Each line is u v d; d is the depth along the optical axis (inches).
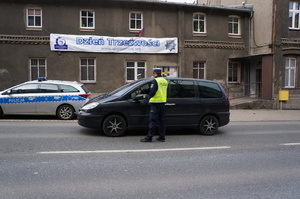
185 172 185.2
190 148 249.8
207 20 684.7
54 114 404.5
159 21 650.2
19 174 173.0
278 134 334.0
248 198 146.6
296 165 206.7
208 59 687.7
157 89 263.1
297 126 405.4
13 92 398.3
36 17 585.0
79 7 599.2
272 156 230.5
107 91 622.5
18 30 571.5
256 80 719.1
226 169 193.8
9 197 140.3
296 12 665.6
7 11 565.9
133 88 293.6
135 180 168.2
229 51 706.2
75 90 410.3
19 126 341.1
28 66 580.1
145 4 637.3
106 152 227.3
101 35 614.9
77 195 144.6
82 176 172.4
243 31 716.7
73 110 406.9
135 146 251.0
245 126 396.2
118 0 606.5
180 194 149.4
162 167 193.9
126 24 628.1
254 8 705.0
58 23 590.2
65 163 196.5
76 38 596.7
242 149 252.5
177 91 305.9
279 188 161.2
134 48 631.2
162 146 254.5
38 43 581.3
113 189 153.9
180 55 660.7
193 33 673.6
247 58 687.7
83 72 613.6
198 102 310.0
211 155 228.7
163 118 274.2
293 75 665.0
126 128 291.3
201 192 152.8
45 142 257.0
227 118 325.1
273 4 638.5
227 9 684.1
